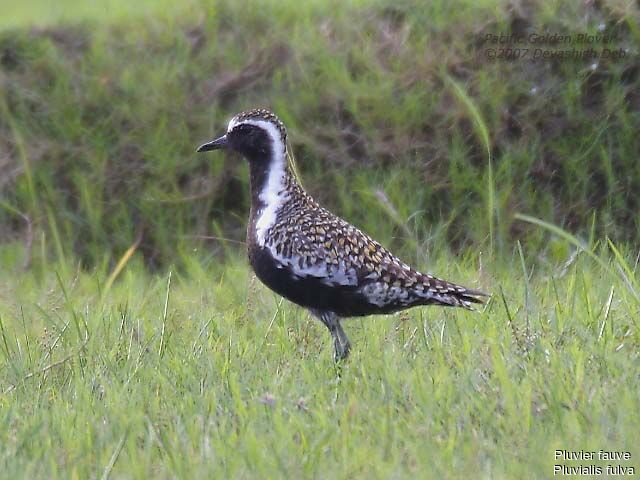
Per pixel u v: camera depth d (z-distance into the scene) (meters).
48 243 16.39
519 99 15.98
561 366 8.84
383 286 10.20
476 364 9.21
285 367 9.74
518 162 15.54
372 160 16.09
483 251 14.32
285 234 10.34
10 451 8.22
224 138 10.89
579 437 7.78
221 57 17.50
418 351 9.93
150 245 16.42
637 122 15.59
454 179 15.57
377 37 17.11
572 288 11.22
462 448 7.79
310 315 11.52
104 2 19.86
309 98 16.67
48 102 17.69
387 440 7.94
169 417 8.70
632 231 14.94
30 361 10.55
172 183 16.78
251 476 7.56
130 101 17.42
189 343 10.70
